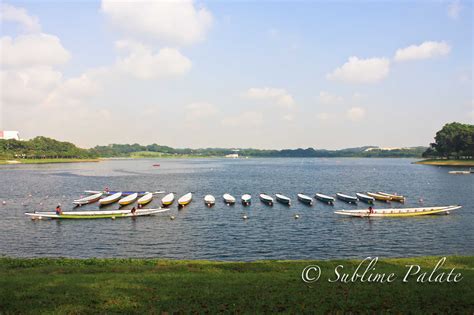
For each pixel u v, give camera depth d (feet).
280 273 88.17
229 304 63.36
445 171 604.49
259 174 605.31
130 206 261.24
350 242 160.04
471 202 271.49
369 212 213.46
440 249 149.89
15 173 589.73
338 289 72.54
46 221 202.90
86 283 74.74
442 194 319.47
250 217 217.15
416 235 171.12
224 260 135.44
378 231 179.11
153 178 521.24
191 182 457.27
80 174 590.96
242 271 92.02
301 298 66.39
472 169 633.20
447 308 62.28
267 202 271.90
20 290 70.13
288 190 366.84
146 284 74.23
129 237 169.27
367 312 60.64
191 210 240.73
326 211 238.07
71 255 143.02
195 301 64.75
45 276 82.02
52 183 432.66
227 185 418.10
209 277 81.46
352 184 423.23
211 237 169.07
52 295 67.26
